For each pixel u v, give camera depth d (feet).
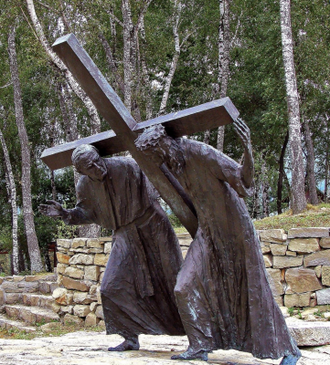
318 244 28.12
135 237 14.12
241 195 11.99
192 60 80.33
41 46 49.85
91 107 47.39
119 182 13.92
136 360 11.96
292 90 48.26
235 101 76.07
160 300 14.28
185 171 12.44
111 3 56.18
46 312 40.73
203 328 12.47
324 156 98.68
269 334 12.25
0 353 13.78
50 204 14.29
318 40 62.80
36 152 97.60
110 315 13.97
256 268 12.47
